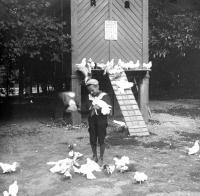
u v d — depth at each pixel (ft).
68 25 47.65
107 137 37.32
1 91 68.69
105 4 46.55
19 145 34.53
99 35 46.50
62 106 47.50
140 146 33.71
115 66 44.34
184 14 70.49
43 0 44.50
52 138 37.52
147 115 47.44
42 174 25.85
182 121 47.19
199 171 26.16
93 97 28.63
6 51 43.24
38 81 67.92
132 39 47.75
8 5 42.60
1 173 26.16
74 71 45.39
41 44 44.16
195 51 75.66
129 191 22.43
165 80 80.28
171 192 22.20
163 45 68.49
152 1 71.56
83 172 25.12
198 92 79.10
